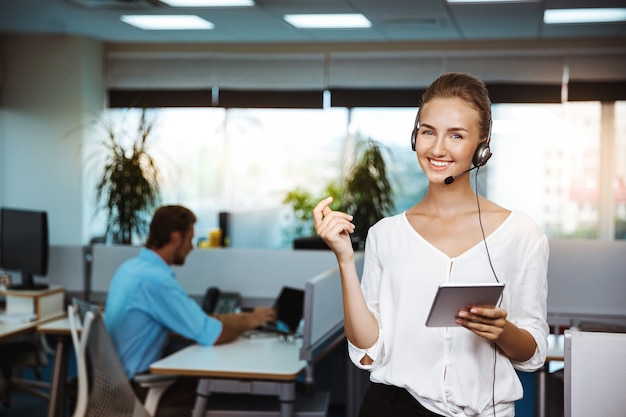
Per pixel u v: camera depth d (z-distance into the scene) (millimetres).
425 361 1616
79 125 7941
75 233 7977
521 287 1616
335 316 3869
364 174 6699
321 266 4789
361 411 1735
